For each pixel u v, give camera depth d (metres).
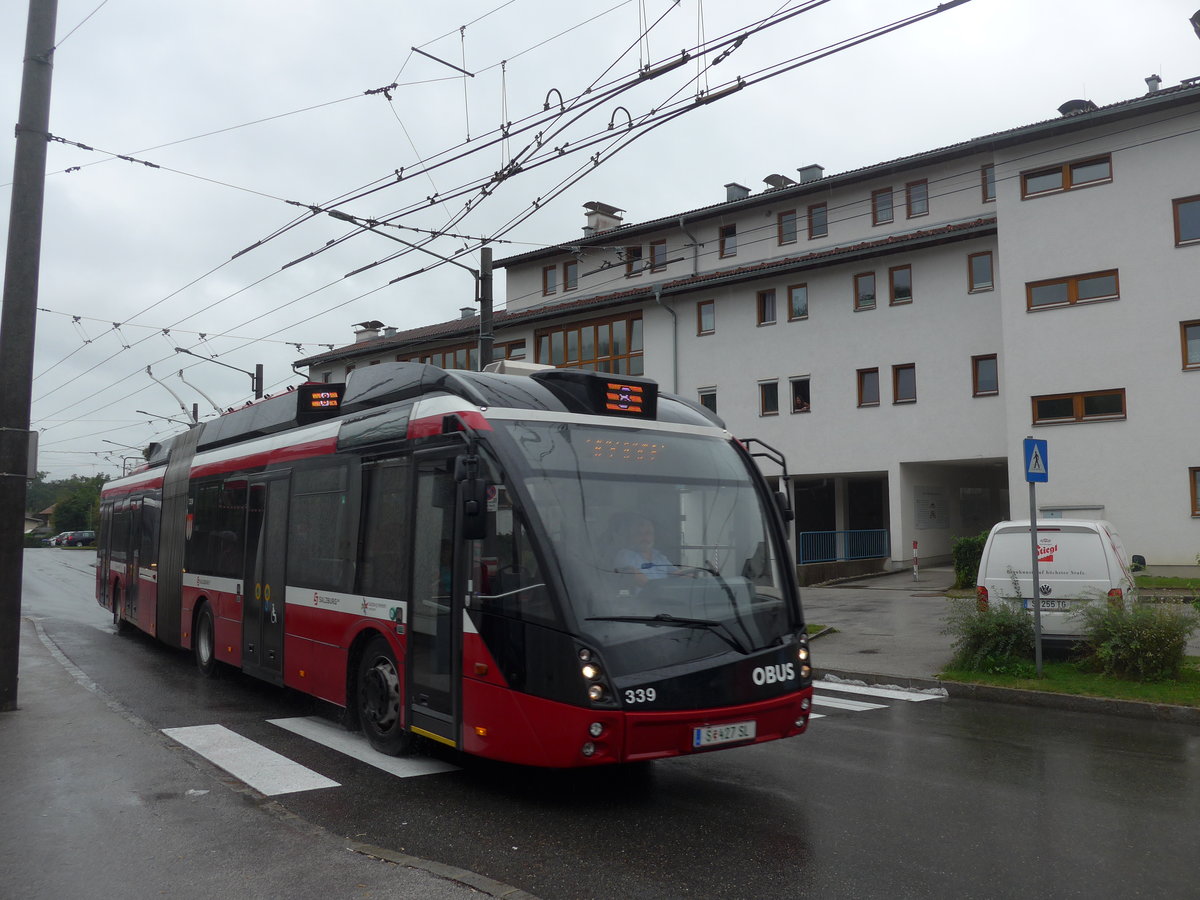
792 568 6.96
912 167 28.77
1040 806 6.42
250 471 10.87
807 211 31.61
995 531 12.49
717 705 6.06
